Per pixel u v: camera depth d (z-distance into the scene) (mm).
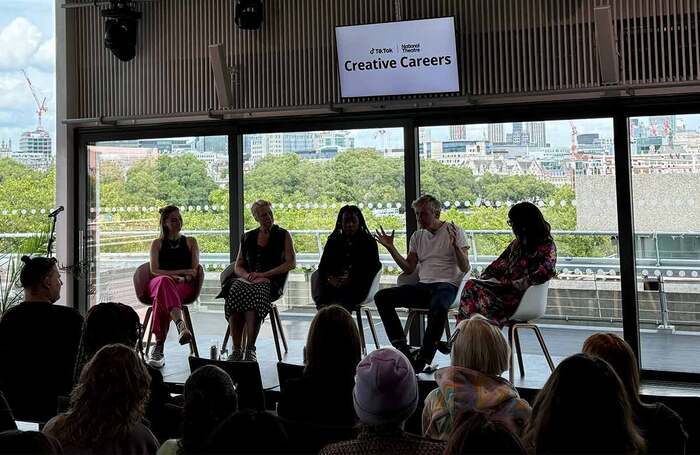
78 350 3717
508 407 2607
